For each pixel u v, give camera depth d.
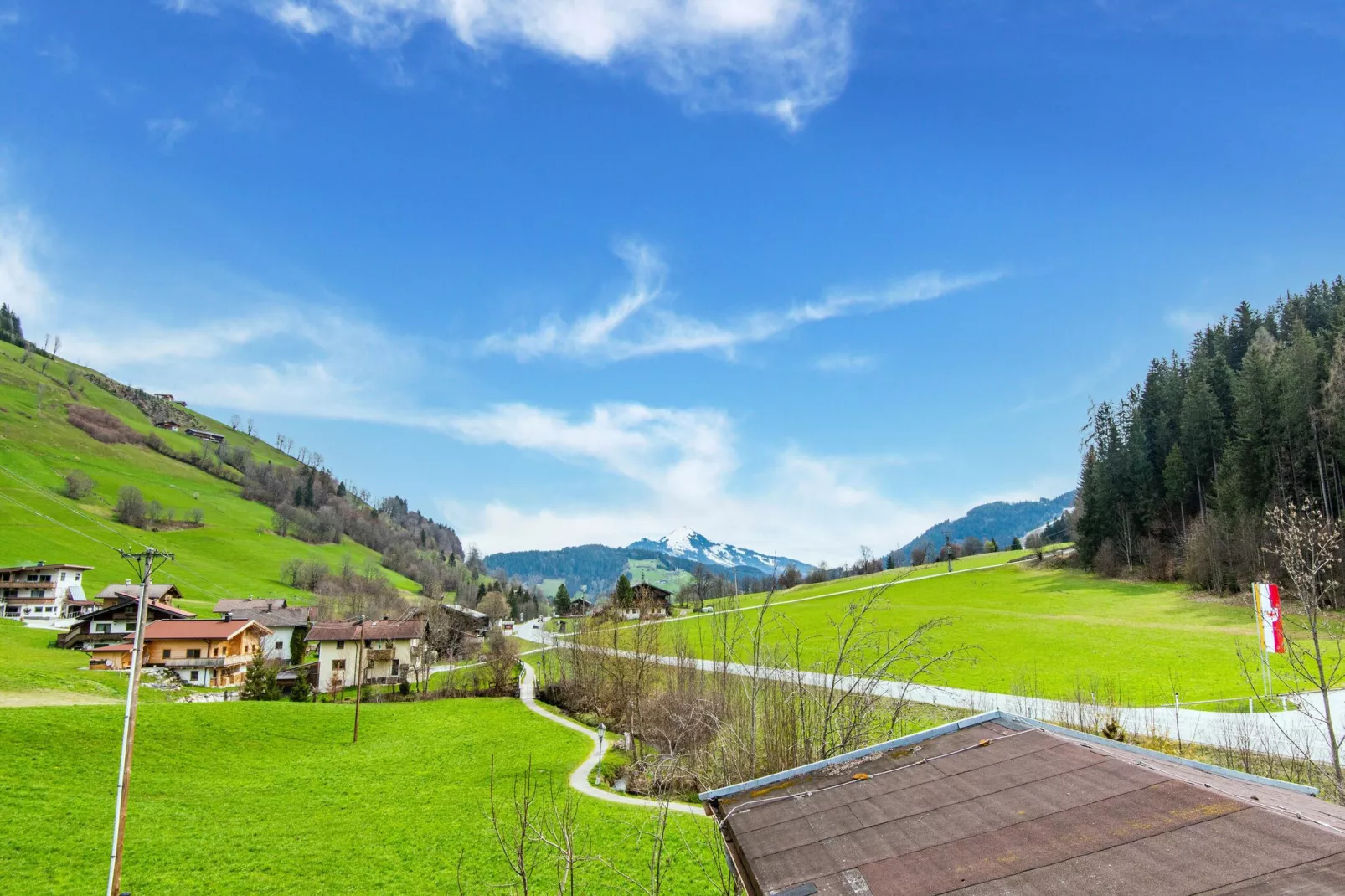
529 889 26.45
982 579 117.81
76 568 104.19
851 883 8.35
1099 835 7.95
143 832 32.25
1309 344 78.69
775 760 22.11
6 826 30.73
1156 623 71.56
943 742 12.59
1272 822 7.28
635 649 56.94
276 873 28.80
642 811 33.50
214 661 77.81
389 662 84.75
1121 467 106.31
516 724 57.28
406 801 38.50
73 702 51.25
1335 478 74.56
